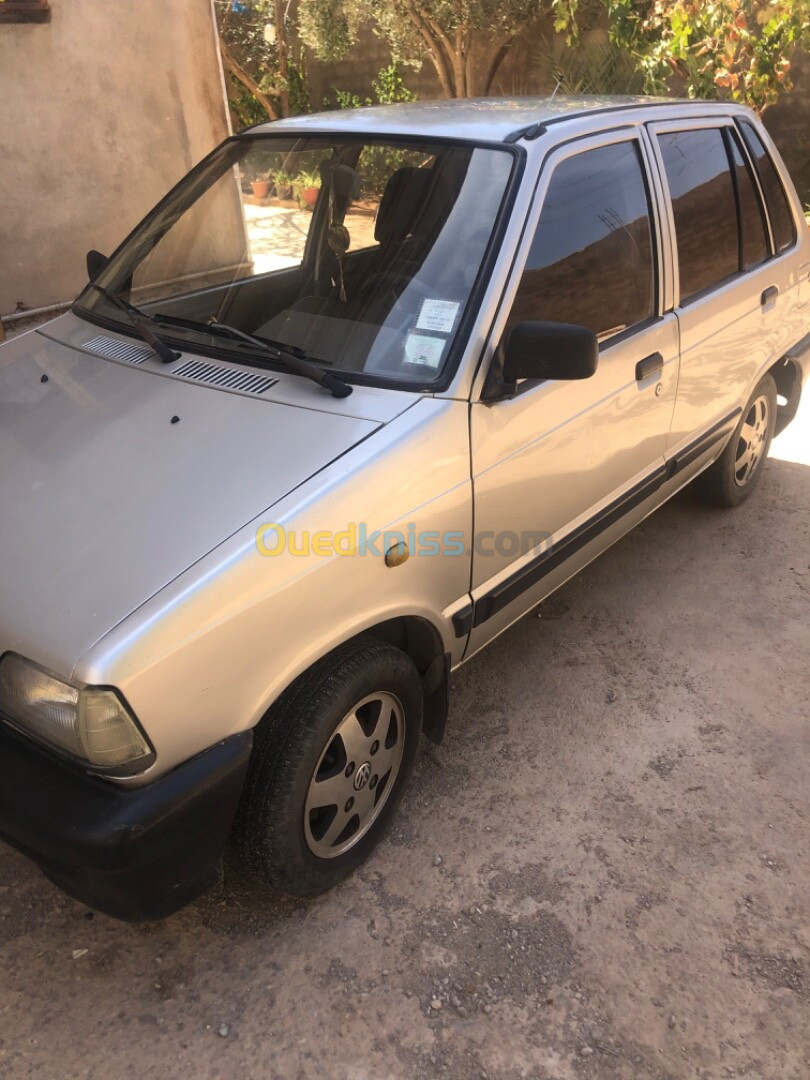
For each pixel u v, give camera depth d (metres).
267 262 2.92
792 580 3.99
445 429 2.36
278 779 2.14
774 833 2.69
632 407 3.10
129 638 1.83
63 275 6.66
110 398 2.57
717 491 4.37
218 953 2.33
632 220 3.07
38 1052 2.09
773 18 7.84
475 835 2.69
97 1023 2.16
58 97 6.25
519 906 2.46
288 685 2.11
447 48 11.04
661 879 2.54
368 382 2.43
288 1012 2.19
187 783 1.92
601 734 3.09
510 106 3.16
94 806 1.86
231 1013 2.18
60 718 1.87
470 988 2.24
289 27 13.75
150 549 2.02
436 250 2.59
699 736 3.08
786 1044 2.12
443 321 2.47
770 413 4.46
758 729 3.12
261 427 2.32
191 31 6.88
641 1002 2.21
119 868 1.84
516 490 2.64
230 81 13.84
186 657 1.89
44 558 2.06
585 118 2.95
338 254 2.78
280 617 2.04
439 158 2.72
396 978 2.26
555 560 2.95
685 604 3.82
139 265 3.19
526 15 10.19
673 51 8.20
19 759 1.96
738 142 3.85
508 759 2.98
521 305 2.57
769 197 4.07
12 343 3.08
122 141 6.70
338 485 2.13
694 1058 2.08
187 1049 2.11
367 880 2.54
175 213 3.24
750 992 2.23
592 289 2.88
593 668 3.43
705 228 3.54
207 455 2.26
